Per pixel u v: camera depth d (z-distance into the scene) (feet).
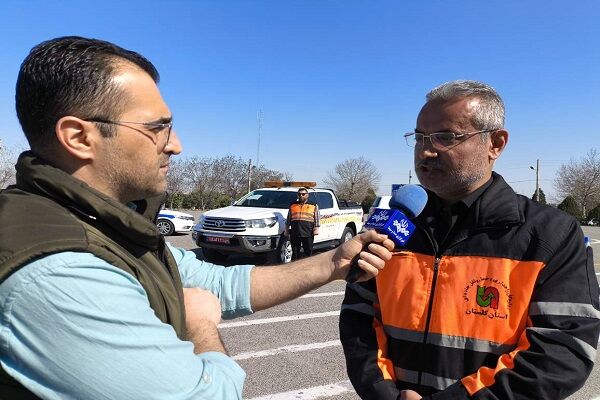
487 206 5.98
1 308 3.18
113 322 3.26
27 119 3.89
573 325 5.25
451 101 6.14
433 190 6.40
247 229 31.40
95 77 3.84
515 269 5.68
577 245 5.68
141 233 3.86
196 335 4.51
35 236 3.28
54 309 3.14
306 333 18.34
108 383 3.18
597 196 155.22
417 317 6.08
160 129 4.23
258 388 13.10
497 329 5.63
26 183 3.77
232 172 130.82
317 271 5.93
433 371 5.87
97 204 3.66
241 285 5.97
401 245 5.79
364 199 173.88
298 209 32.09
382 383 5.90
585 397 12.95
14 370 3.23
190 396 3.47
